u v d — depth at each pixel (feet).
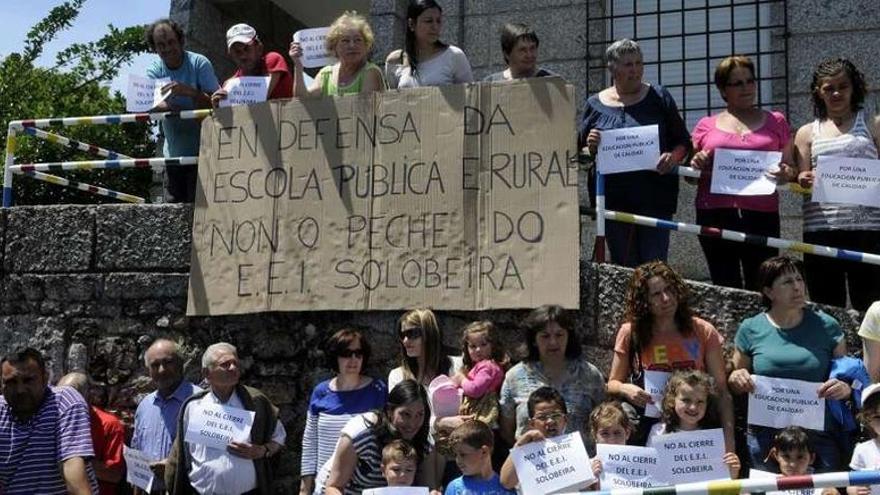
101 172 70.13
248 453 32.81
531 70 39.65
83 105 71.31
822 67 35.88
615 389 31.68
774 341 31.78
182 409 33.47
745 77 37.45
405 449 28.99
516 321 35.94
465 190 37.04
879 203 34.45
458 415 31.32
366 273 37.65
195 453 33.09
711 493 24.91
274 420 34.06
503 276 36.04
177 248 40.45
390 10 54.34
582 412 31.53
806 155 36.45
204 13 63.57
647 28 52.21
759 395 31.12
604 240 36.52
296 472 37.83
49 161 69.15
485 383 31.55
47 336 41.34
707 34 51.31
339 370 33.50
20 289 41.96
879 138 35.76
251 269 39.06
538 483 27.99
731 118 37.81
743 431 32.68
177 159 40.83
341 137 38.86
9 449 29.78
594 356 35.32
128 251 40.91
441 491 30.63
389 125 38.32
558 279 35.40
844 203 34.65
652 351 31.94
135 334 40.52
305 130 39.32
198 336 39.78
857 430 31.09
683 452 28.53
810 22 49.44
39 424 30.04
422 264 37.06
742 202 36.78
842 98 35.42
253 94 41.11
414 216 37.47
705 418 29.96
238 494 32.81
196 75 44.91
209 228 39.93
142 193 71.26
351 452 29.96
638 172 37.76
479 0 54.24
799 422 30.71
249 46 42.93
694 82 51.47
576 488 27.89
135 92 43.96
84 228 41.55
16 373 29.76
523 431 30.73
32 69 75.56
